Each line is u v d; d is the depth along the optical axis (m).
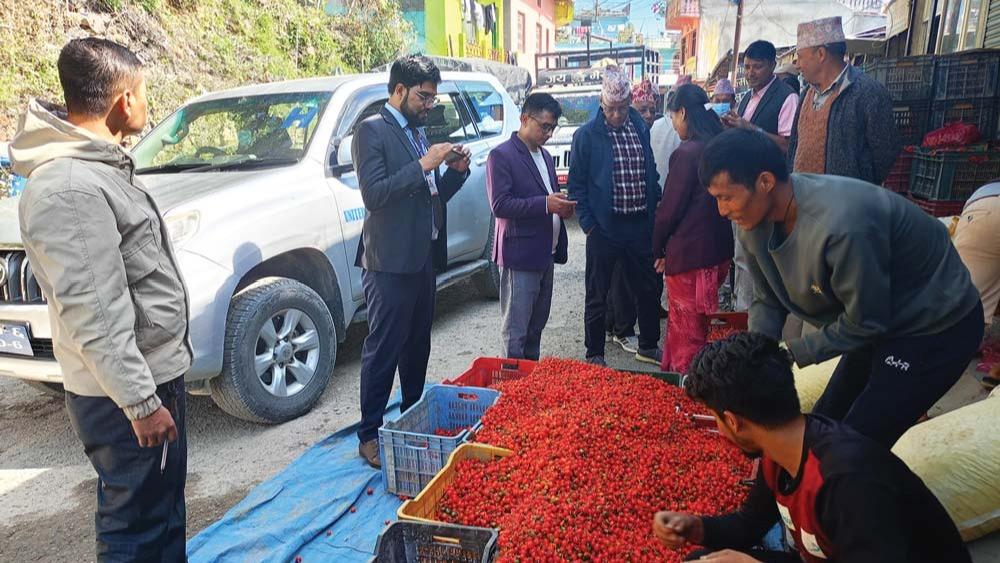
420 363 4.07
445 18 16.98
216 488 3.74
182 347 2.45
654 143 5.60
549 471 2.79
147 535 2.41
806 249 2.20
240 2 11.12
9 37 7.64
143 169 5.07
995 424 2.57
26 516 3.55
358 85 5.36
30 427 4.57
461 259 6.32
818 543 1.75
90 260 2.05
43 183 2.04
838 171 4.00
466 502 2.82
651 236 4.84
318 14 12.85
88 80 2.15
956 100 6.62
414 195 3.52
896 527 1.52
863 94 3.89
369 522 3.26
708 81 17.19
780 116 5.26
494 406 3.50
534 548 2.39
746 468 2.99
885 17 11.40
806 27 3.96
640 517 2.65
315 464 3.77
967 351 2.30
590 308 4.91
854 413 2.40
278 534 3.14
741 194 2.17
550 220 4.32
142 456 2.32
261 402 4.26
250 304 4.16
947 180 5.70
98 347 2.07
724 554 1.83
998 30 7.56
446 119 6.19
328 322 4.69
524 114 4.23
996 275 3.67
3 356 3.85
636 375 3.81
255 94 5.43
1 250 3.73
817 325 2.60
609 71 4.58
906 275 2.25
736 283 5.70
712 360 1.75
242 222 4.16
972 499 2.45
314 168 4.79
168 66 9.45
